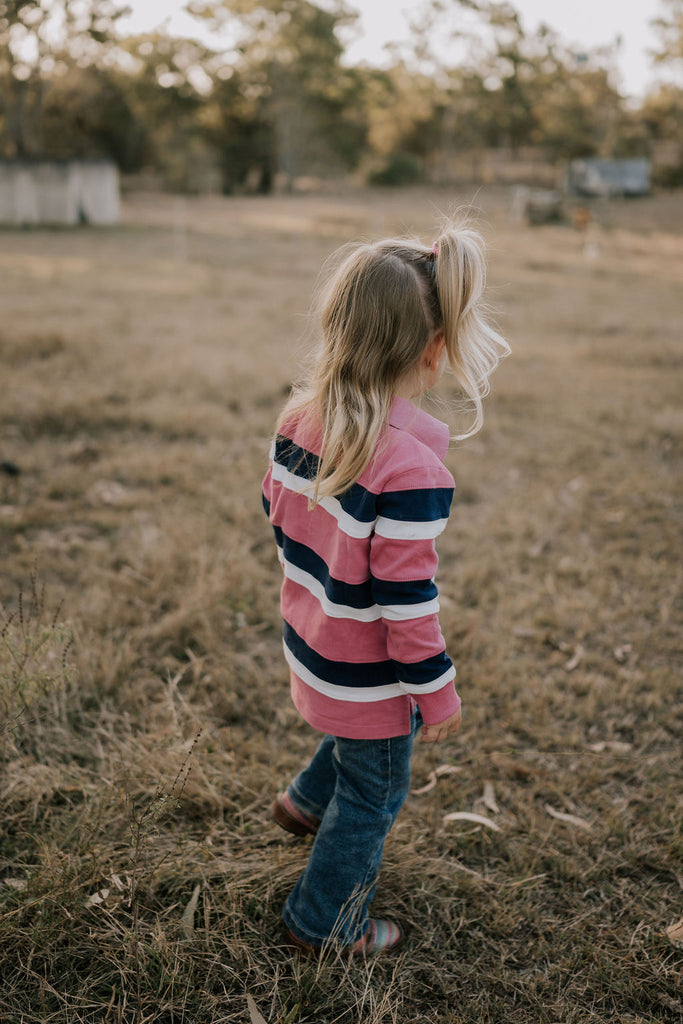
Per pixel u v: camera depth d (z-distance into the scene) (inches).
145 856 77.0
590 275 622.5
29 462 176.6
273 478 64.9
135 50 1925.4
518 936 74.5
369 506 55.6
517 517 163.0
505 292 490.0
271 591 129.0
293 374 251.3
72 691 98.7
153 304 388.5
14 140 1413.6
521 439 215.0
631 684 110.8
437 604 56.7
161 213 1231.5
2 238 783.1
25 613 114.8
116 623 117.1
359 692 61.5
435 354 60.3
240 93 2030.0
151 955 67.4
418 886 78.4
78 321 327.6
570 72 2374.5
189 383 242.8
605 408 239.1
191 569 130.4
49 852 74.3
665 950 72.8
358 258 58.5
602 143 2364.7
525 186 2266.2
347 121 2298.2
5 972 66.5
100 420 207.3
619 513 167.8
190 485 169.5
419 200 1692.9
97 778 88.8
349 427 56.2
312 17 1962.4
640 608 130.5
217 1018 64.4
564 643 121.0
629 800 91.7
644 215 1418.6
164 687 104.0
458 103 2353.6
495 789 92.4
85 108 1822.1
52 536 145.6
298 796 77.6
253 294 433.7
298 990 66.4
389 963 70.8
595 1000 68.5
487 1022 66.2
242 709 102.7
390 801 67.2
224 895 74.4
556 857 82.4
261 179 2046.0
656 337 360.8
